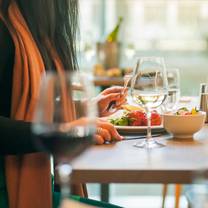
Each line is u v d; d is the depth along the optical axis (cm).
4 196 135
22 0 151
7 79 140
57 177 113
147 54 495
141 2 493
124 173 106
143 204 381
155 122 158
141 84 136
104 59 386
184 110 152
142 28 495
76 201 143
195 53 490
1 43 138
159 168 106
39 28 152
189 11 489
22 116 135
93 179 106
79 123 90
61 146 88
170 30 493
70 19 168
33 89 136
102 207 140
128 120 157
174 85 211
